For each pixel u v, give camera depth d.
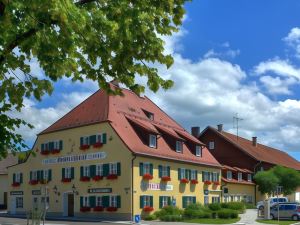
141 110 53.38
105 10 7.95
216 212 46.09
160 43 8.41
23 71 8.71
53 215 49.59
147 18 8.22
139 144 46.12
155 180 46.47
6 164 68.31
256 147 82.94
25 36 7.36
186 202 51.09
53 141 51.22
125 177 43.78
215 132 75.56
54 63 7.57
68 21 6.48
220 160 74.62
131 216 42.78
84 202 46.69
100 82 8.76
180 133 55.72
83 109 50.75
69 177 48.72
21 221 39.78
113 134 45.47
